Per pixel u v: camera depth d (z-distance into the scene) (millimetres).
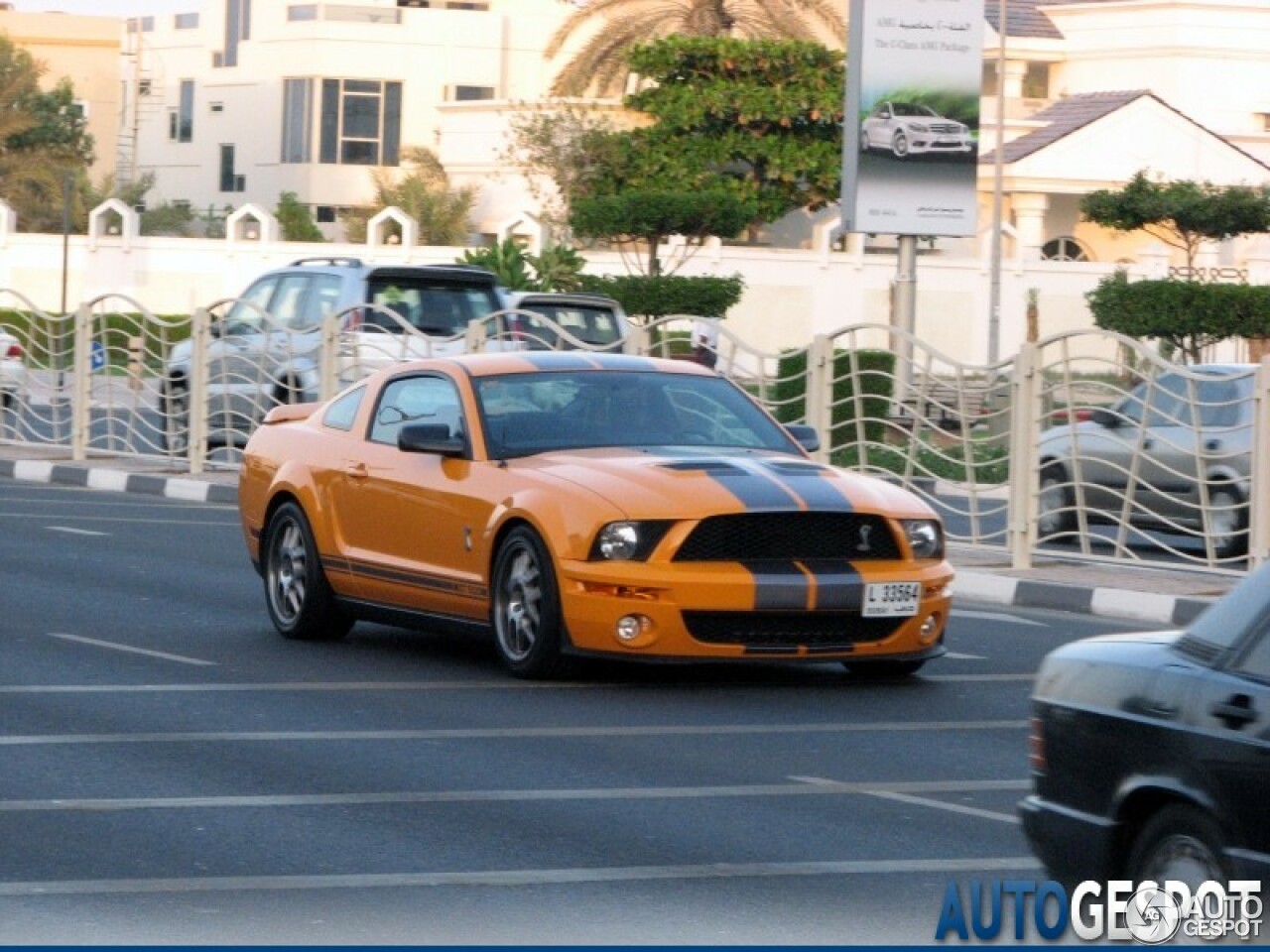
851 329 22469
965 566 20750
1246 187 60750
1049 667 7945
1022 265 62875
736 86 64250
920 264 62125
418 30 88062
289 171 87875
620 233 58438
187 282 62188
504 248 51625
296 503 15789
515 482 13898
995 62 82000
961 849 9508
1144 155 72375
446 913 8328
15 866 8984
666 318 24828
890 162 35000
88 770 10984
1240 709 6953
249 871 8953
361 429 15508
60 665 14359
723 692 13758
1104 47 83062
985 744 12156
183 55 93688
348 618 15680
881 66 34875
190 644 15508
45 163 83375
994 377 21469
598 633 13242
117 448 33219
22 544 21641
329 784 10711
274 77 88625
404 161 81438
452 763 11328
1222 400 20703
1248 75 82312
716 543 13258
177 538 22688
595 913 8352
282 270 30484
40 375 32969
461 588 14242
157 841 9453
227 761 11281
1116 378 27250
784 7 68188
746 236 68250
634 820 10008
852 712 13117
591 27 86562
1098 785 7543
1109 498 21484
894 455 24141
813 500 13422
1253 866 6805
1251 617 7180
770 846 9523
